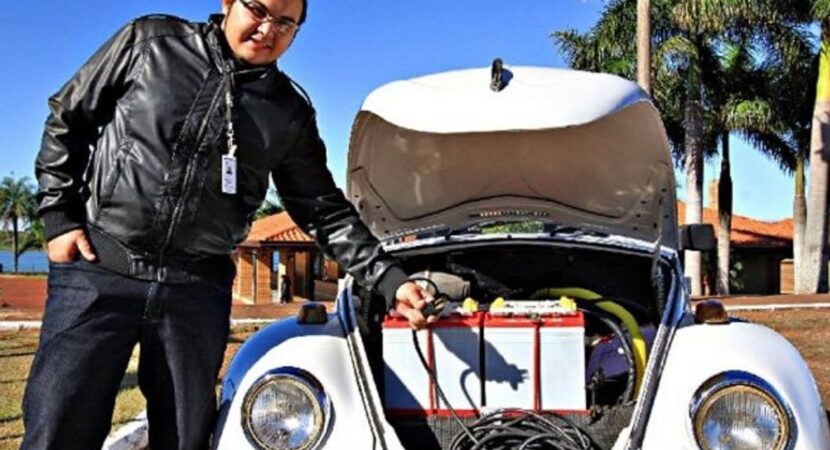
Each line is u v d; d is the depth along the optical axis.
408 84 3.45
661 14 22.67
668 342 3.09
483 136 3.92
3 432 5.23
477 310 3.30
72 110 2.65
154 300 2.72
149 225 2.68
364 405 2.98
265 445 2.86
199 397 2.89
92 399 2.73
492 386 3.14
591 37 23.42
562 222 4.40
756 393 2.72
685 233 4.61
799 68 23.81
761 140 26.36
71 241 2.65
